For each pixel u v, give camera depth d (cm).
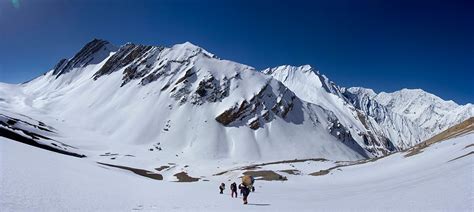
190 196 4225
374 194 3928
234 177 10869
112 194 3350
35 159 4488
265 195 5288
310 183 7900
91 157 15525
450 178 3659
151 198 3500
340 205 3147
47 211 2117
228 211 2691
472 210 2102
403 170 6988
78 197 2795
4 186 2561
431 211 2167
